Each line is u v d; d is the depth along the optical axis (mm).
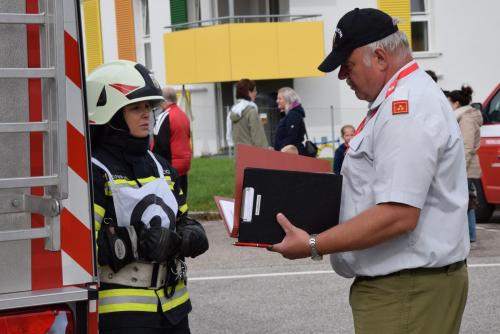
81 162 3236
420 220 3756
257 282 9266
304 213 3826
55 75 3029
